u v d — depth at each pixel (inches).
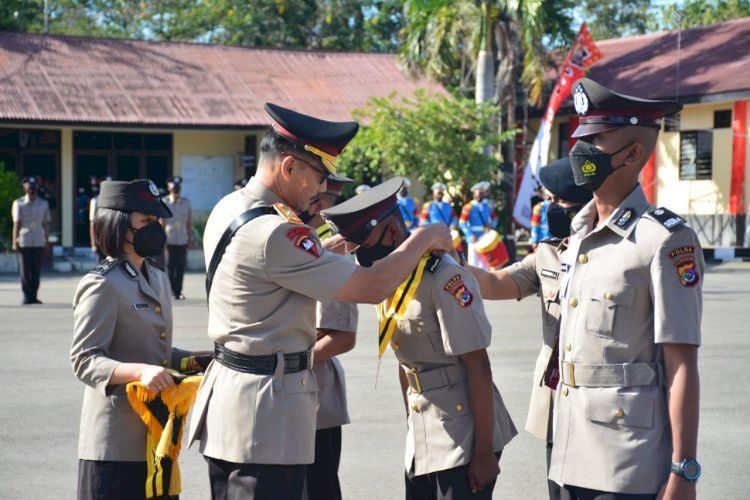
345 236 143.9
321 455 173.5
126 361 152.5
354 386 331.6
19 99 919.7
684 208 988.6
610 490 119.3
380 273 130.8
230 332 130.3
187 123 935.0
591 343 122.2
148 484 144.9
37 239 575.8
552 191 157.5
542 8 880.3
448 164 891.4
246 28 1496.1
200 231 912.3
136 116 928.9
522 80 952.3
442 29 914.7
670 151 1002.7
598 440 120.7
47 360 379.2
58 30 1556.3
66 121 898.1
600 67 1133.7
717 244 953.5
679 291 116.4
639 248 119.6
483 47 910.4
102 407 150.9
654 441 119.0
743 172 935.0
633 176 122.9
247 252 128.1
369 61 1134.4
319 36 1515.7
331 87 1063.0
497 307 567.2
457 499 145.6
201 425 134.2
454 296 142.2
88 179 989.2
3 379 340.5
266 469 127.4
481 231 725.9
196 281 755.4
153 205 153.1
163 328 155.9
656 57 1090.7
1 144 960.3
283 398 128.6
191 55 1082.7
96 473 150.5
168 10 1571.1
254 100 1006.4
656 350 120.5
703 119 970.7
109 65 1021.8
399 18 1512.1
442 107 900.0
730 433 268.2
